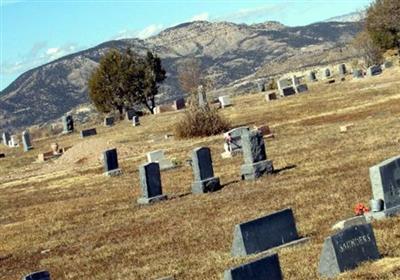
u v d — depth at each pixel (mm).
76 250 23453
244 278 13258
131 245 22453
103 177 41750
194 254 19469
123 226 25984
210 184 29891
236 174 33469
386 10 90562
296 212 22172
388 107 50844
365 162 29609
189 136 53688
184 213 26078
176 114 81062
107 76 93875
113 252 21969
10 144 81125
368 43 99250
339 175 27594
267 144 42594
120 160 47656
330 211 21406
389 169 19234
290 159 34719
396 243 16453
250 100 80312
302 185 26953
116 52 95125
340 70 101812
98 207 31469
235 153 40844
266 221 18156
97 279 18891
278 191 26656
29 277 14820
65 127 86250
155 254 20547
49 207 34188
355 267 15156
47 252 24047
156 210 27891
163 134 60500
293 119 54594
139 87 93438
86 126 91812
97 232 25828
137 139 59688
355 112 51844
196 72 96000
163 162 40062
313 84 87688
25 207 35781
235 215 23734
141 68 93562
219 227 22375
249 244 17859
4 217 33625
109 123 85250
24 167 55781
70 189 39500
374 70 82062
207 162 30078
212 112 54469
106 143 53531
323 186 25844
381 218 18828
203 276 16781
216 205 26344
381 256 15672
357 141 36938
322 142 39250
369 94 62594
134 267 19469
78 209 31922
